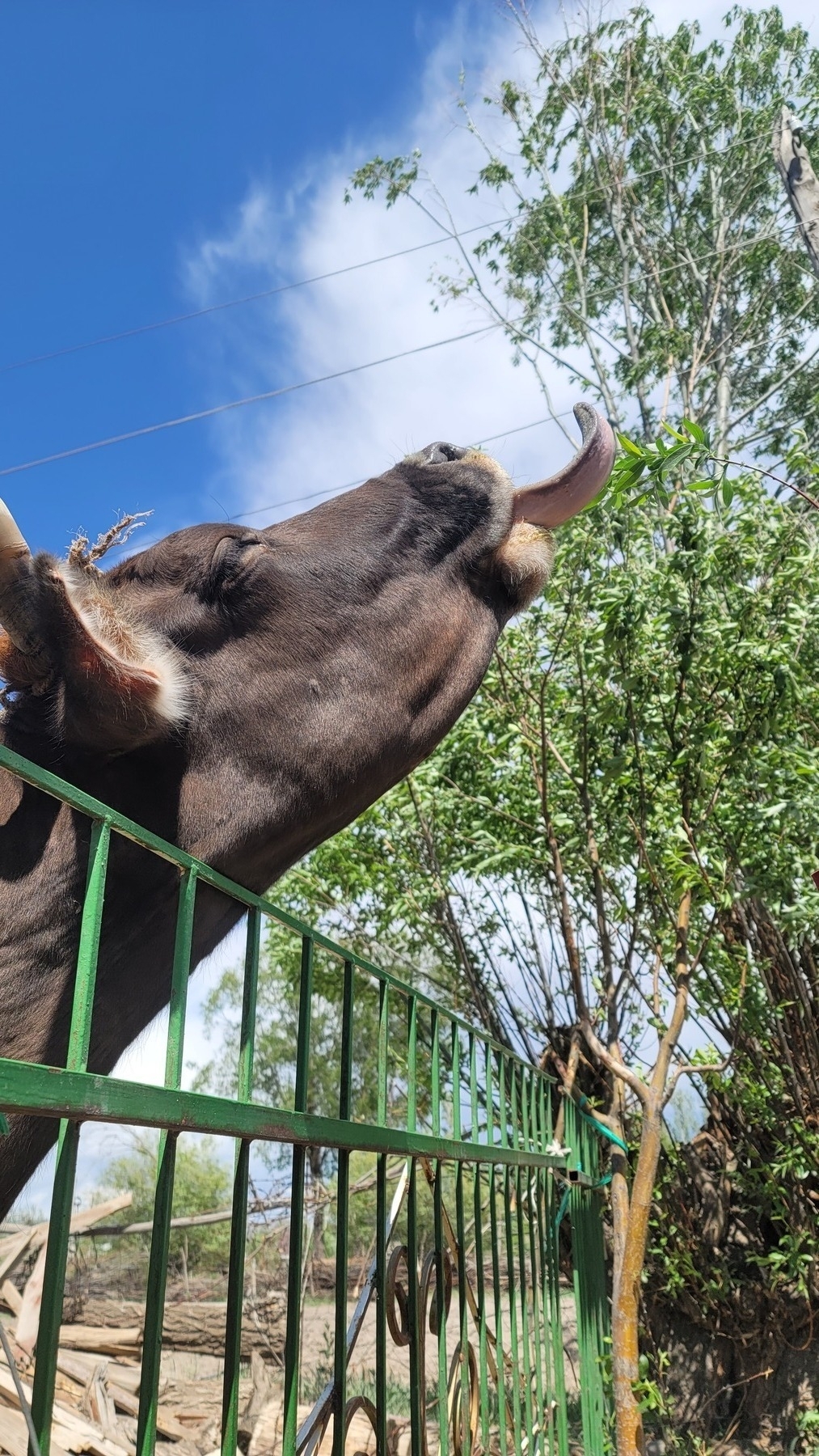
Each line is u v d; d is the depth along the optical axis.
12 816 2.03
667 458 3.38
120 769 2.09
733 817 4.95
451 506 2.66
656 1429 6.80
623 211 16.84
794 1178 6.19
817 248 6.79
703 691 4.93
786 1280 6.28
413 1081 2.39
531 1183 3.83
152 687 1.94
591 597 4.94
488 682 5.70
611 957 5.57
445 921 6.88
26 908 1.95
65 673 1.94
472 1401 2.80
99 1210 4.92
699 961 5.03
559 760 5.51
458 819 6.50
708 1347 6.82
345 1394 1.92
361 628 2.43
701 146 16.78
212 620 2.30
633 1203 4.58
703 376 16.86
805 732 5.62
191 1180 6.72
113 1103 1.14
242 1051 1.53
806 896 5.08
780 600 4.88
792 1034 6.40
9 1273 4.18
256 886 2.38
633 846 5.43
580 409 2.89
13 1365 1.02
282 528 2.61
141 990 2.04
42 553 1.82
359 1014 8.69
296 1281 1.67
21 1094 0.98
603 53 16.48
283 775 2.25
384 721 2.40
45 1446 1.01
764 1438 6.38
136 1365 5.40
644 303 17.31
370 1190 8.09
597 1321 5.46
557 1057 5.96
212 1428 5.11
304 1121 1.68
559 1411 4.06
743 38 16.38
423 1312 2.42
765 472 3.35
